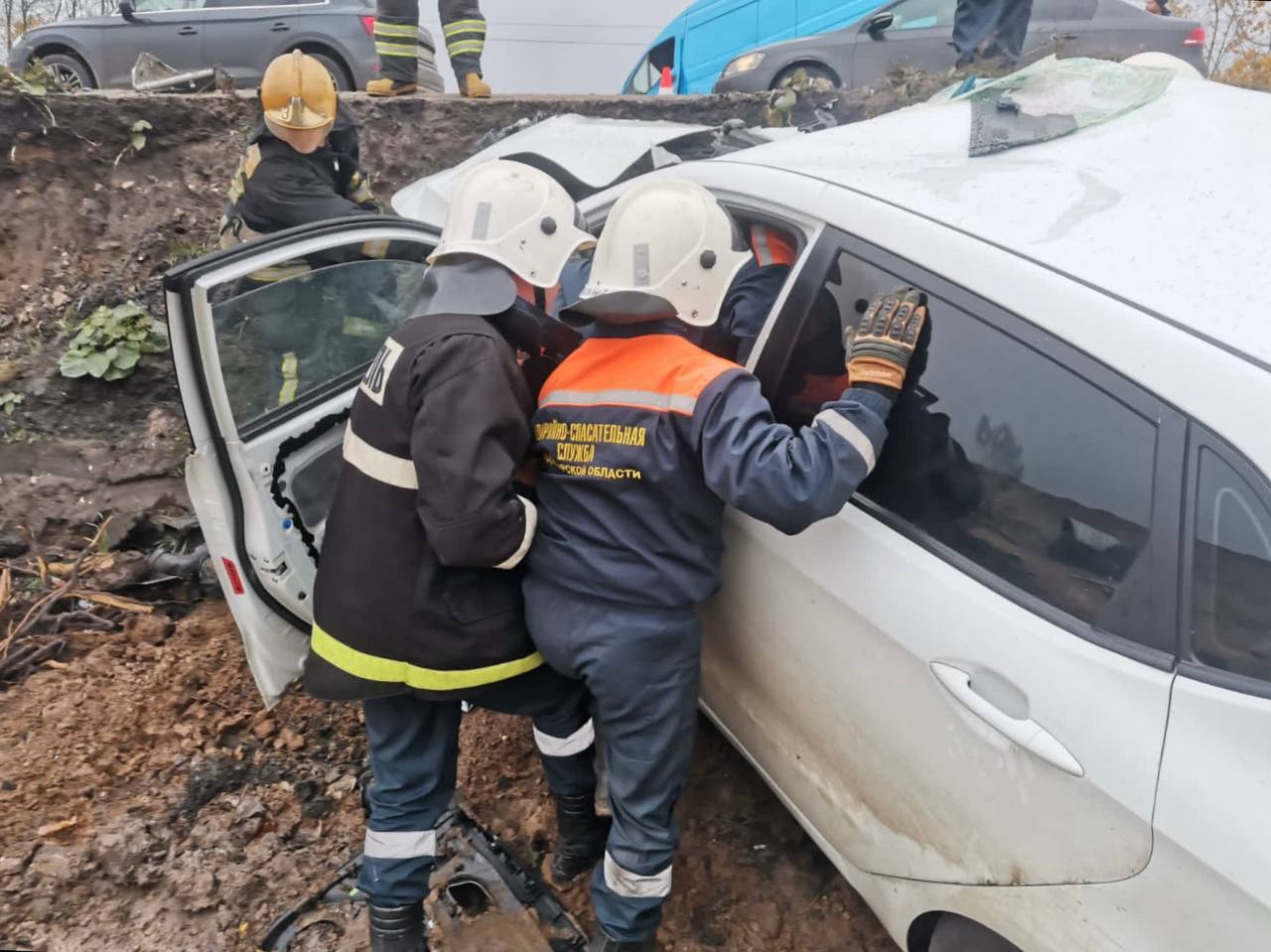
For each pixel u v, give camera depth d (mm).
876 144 2152
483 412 1724
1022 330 1543
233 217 3656
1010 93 2090
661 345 1773
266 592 2369
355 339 2541
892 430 1744
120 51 8133
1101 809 1368
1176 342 1371
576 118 3854
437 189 3629
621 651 1812
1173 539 1340
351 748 2826
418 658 1866
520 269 1889
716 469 1644
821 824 2039
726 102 6227
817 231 1940
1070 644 1420
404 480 1824
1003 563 1546
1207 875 1247
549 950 2174
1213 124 1883
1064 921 1467
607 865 1995
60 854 2400
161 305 4637
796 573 1858
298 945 2227
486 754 2781
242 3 8109
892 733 1717
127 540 3727
